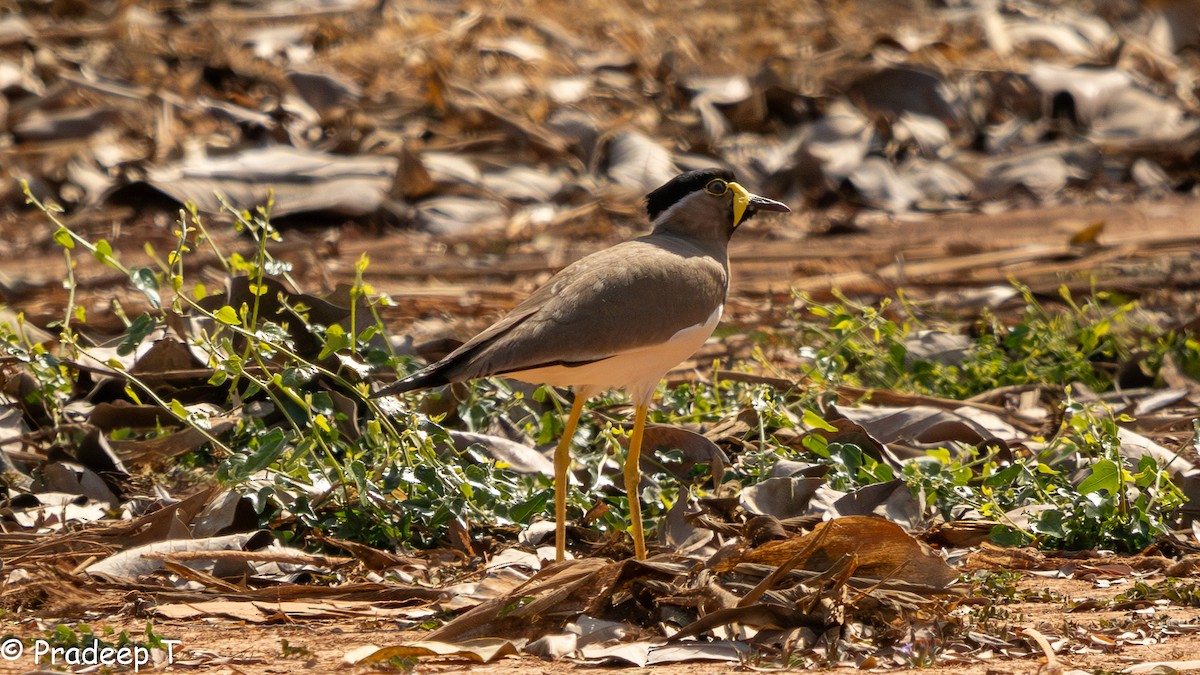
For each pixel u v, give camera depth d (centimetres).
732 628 777
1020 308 1788
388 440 1034
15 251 2147
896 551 827
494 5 3384
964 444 1184
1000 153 2838
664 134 2803
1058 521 984
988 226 2409
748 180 2652
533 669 729
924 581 829
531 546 973
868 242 2281
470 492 984
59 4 3231
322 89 2816
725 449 1165
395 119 2778
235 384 1026
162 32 3089
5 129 2627
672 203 1020
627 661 735
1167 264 2027
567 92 2920
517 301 1842
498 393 1202
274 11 3297
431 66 2895
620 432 1105
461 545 969
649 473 1119
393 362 1107
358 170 2480
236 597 858
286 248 2117
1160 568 939
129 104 2717
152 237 2200
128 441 1152
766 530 910
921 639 752
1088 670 719
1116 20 3544
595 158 2684
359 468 971
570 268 930
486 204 2462
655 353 909
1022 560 952
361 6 3328
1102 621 812
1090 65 3122
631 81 3031
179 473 1131
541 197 2528
